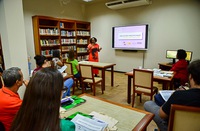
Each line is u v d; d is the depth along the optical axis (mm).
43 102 574
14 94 1272
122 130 1044
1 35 2605
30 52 5000
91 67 3309
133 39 5457
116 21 5895
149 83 2600
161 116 1338
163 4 4730
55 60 3383
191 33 4383
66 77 2852
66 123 778
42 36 5184
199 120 1107
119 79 5082
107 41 6305
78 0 6020
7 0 2422
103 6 6176
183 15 4426
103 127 1012
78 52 6332
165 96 1761
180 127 1165
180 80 2990
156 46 5070
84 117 1142
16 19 2572
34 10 4949
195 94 1145
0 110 1168
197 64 1165
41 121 563
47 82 591
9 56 2547
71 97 1616
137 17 5344
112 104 1486
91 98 1635
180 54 3047
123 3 5121
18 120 587
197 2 4152
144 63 5422
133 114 1284
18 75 1333
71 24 6074
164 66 4316
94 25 6625
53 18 5164
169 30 4734
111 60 6332
